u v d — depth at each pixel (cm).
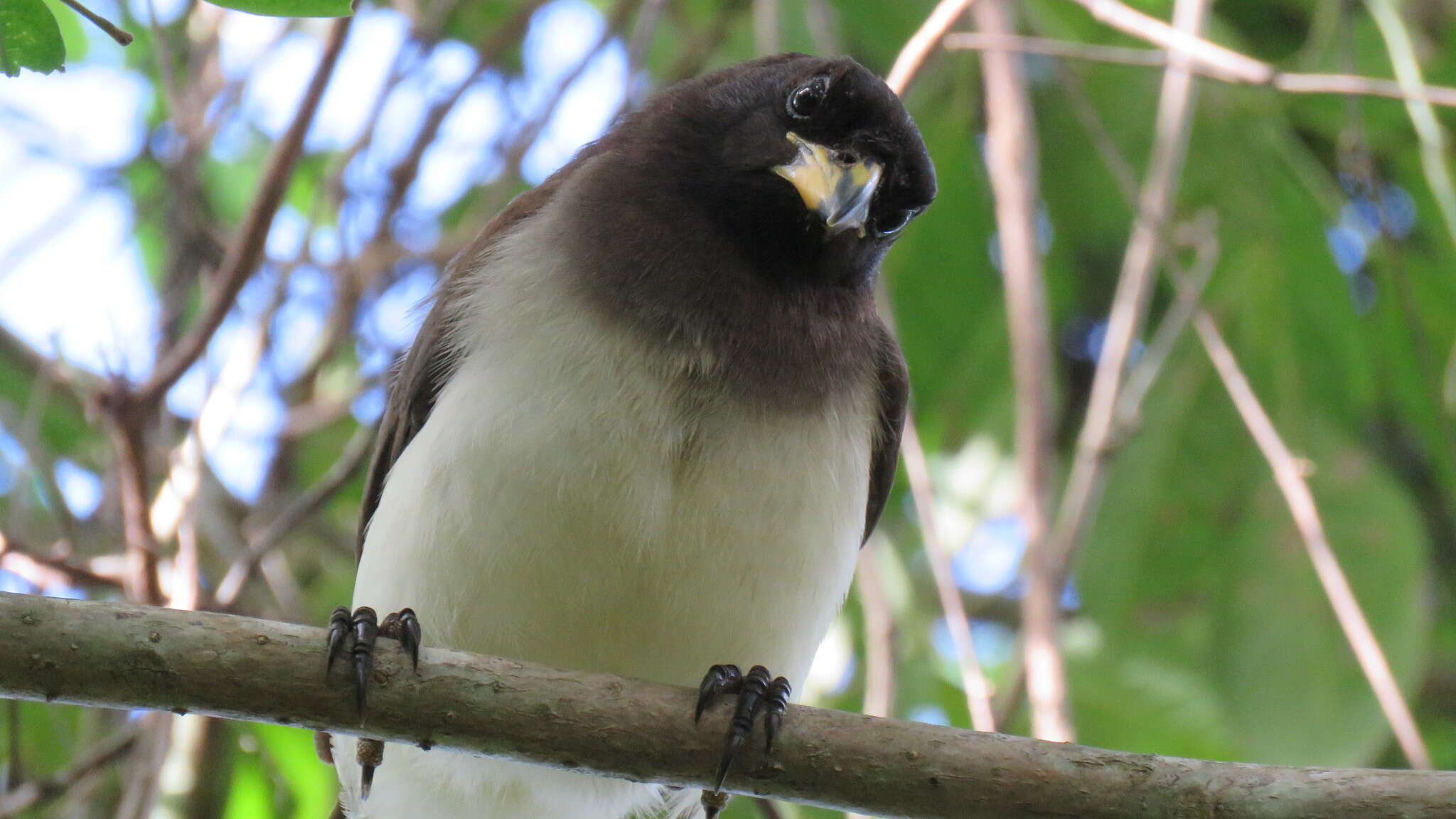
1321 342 1202
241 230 1000
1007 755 673
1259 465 1180
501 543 762
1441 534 1336
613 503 755
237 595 1016
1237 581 1162
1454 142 1212
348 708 665
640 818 930
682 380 768
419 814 896
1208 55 969
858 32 1238
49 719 1166
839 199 805
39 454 1097
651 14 1109
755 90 852
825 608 815
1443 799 627
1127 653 1223
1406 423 1316
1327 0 1191
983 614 1295
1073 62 1227
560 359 764
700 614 783
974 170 1234
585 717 684
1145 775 659
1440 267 1212
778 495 774
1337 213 1211
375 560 810
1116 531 1189
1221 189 1216
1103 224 1269
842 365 817
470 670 682
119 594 1112
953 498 1201
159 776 968
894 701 969
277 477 1238
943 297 1244
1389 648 1127
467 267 845
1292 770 651
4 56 615
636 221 806
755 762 687
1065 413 1291
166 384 1006
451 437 772
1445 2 1241
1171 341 1012
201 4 1257
